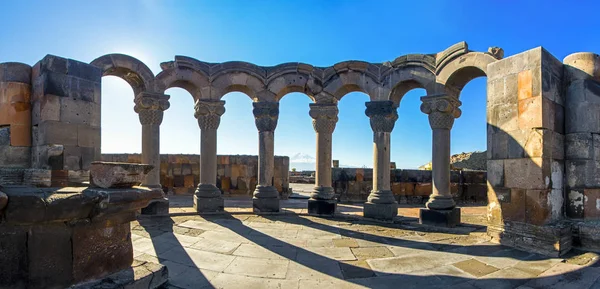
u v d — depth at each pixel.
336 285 4.86
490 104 7.61
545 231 6.47
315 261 5.95
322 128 11.04
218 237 7.54
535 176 6.68
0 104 6.80
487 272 5.43
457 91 9.82
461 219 10.41
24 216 3.49
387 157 10.32
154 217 9.75
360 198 15.10
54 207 3.60
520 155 6.95
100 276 4.15
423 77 9.70
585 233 6.59
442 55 9.29
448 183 9.49
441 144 9.48
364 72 10.59
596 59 7.22
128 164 4.41
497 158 7.40
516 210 6.98
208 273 5.23
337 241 7.41
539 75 6.69
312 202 10.80
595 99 7.14
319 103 10.98
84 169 7.00
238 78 11.21
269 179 11.16
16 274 3.56
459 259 6.12
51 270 3.72
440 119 9.46
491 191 7.52
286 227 8.82
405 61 9.91
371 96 10.46
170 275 5.11
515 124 7.07
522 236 6.82
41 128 6.61
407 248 6.88
